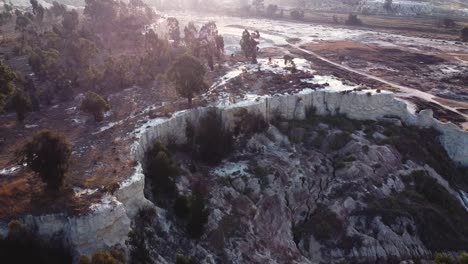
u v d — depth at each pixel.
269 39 145.25
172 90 74.19
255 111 68.88
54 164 39.59
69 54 90.75
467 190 71.19
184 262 41.75
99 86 75.69
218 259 46.34
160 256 42.59
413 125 78.50
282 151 66.94
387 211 59.19
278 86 79.38
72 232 37.47
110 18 125.50
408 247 56.72
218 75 85.75
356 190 62.41
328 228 57.19
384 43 147.12
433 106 86.62
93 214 38.25
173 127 61.25
